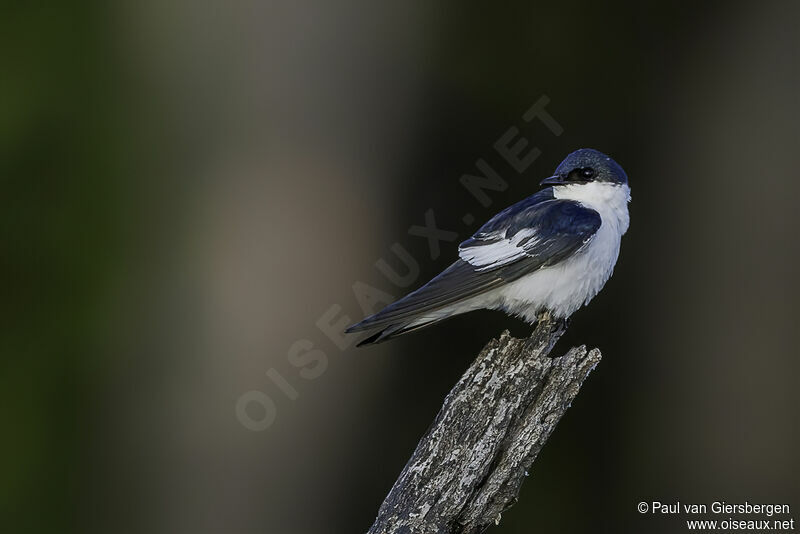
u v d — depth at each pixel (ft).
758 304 41.93
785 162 41.73
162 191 39.91
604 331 42.45
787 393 41.57
